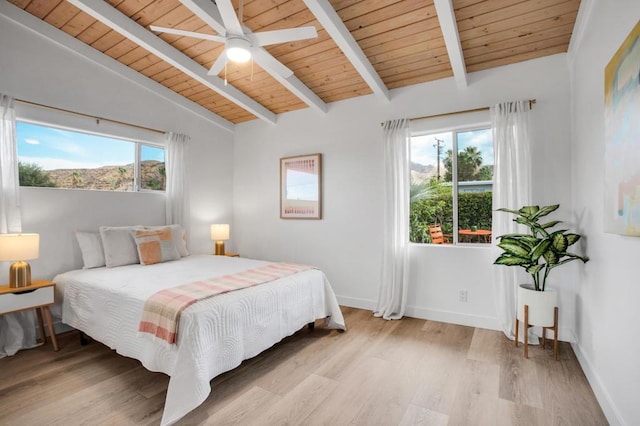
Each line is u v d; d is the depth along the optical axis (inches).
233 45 87.6
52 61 126.6
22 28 119.3
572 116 112.3
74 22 123.0
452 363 100.0
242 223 199.8
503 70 126.2
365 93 155.7
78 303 109.0
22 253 103.9
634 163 58.1
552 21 102.0
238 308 88.7
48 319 109.7
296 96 165.8
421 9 102.6
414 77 139.2
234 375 93.0
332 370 96.0
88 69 137.1
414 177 150.3
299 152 177.3
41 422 72.1
